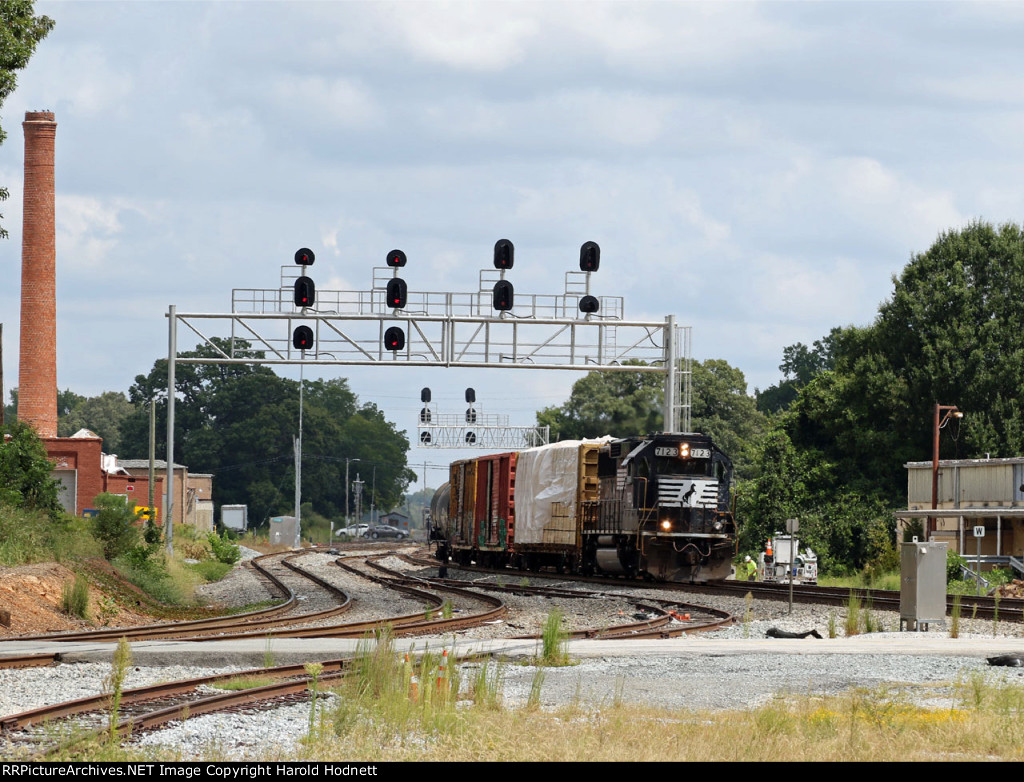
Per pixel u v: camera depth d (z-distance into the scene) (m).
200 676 57.47
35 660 60.47
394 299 134.00
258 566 191.12
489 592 132.25
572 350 140.25
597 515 151.88
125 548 141.12
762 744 41.06
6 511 127.12
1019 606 103.25
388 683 48.66
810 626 89.69
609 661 66.38
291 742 41.31
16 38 110.44
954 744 42.72
